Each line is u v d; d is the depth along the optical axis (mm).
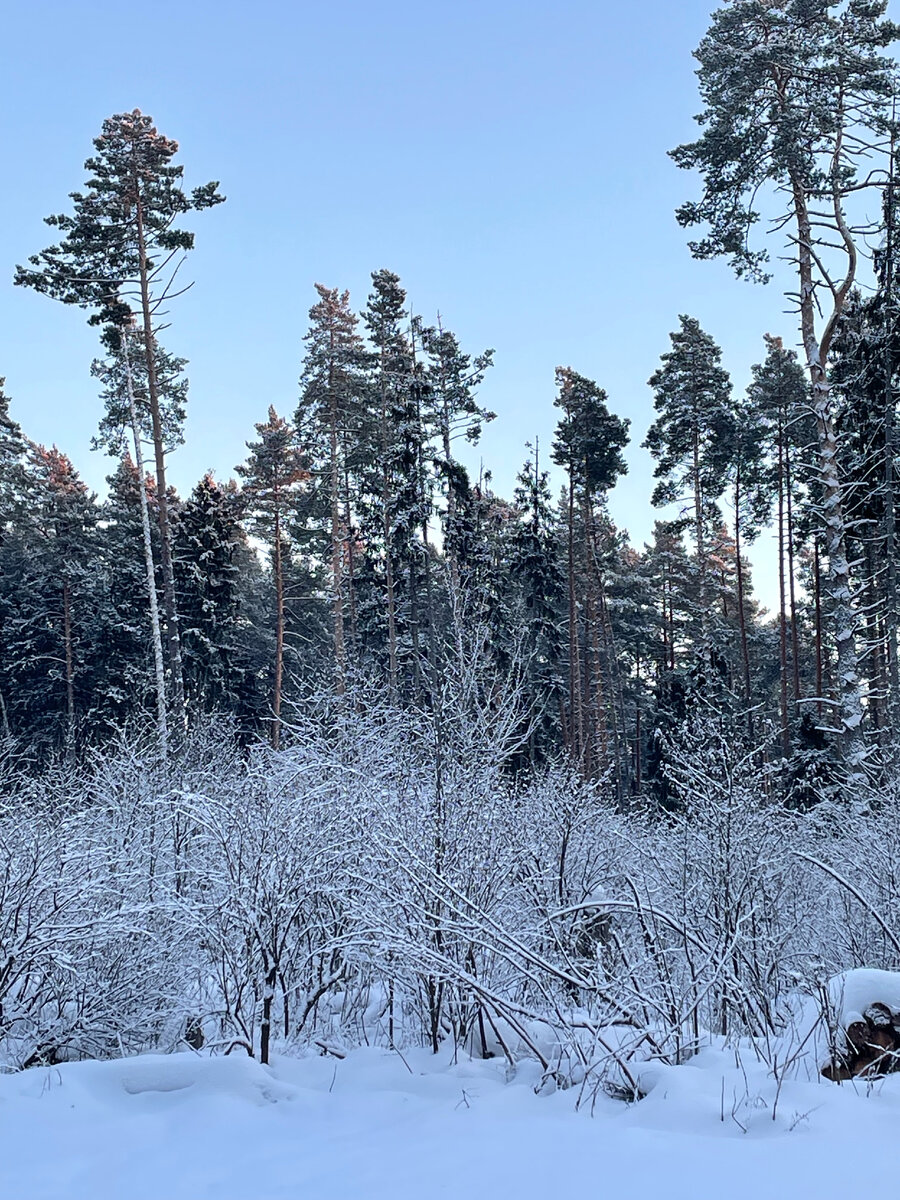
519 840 7266
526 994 6203
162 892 7113
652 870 7859
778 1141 3826
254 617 50812
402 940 5555
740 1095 4371
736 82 18422
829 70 17984
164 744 12758
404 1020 6422
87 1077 4902
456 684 7324
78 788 11336
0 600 43500
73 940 5812
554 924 6410
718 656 32062
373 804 6547
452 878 6133
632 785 43938
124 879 6762
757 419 34062
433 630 7680
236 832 6242
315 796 6613
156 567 39719
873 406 22844
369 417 35500
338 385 35312
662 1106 4309
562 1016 5117
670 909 7148
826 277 18422
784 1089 4379
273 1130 4379
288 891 5871
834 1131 3904
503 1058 5488
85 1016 5758
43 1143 4215
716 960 5824
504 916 6566
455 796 6578
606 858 8281
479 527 34688
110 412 31031
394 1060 5414
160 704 22875
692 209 19719
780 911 7395
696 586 38375
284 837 6062
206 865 6680
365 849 6469
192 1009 5684
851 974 5207
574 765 9820
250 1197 3658
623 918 7566
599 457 37750
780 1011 6141
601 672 46156
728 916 6367
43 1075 4891
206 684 37062
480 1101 4625
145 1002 6062
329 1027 6355
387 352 35875
